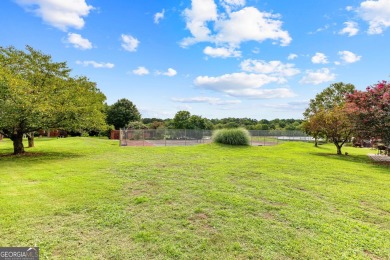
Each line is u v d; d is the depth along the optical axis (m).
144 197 4.79
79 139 23.61
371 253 2.88
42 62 11.66
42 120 10.79
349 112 12.34
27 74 11.11
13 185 5.61
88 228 3.40
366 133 12.40
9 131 11.47
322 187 5.93
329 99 26.98
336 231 3.45
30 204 4.28
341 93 26.41
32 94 10.19
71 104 11.16
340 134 14.84
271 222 3.72
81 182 5.91
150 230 3.36
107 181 6.05
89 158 10.30
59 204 4.32
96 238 3.12
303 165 9.22
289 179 6.70
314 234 3.34
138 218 3.78
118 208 4.18
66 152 12.62
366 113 11.62
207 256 2.73
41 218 3.71
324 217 3.98
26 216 3.76
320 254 2.81
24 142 19.67
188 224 3.59
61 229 3.35
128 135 22.00
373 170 8.85
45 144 17.77
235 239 3.15
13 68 11.01
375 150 20.31
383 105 11.19
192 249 2.88
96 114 13.16
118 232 3.29
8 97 9.42
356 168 9.17
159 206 4.34
